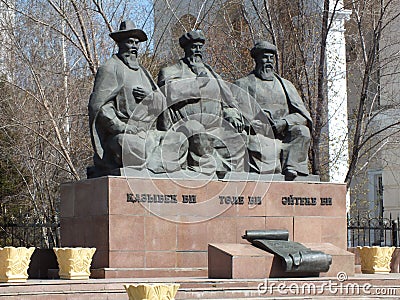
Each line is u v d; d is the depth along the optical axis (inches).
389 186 1418.6
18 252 602.5
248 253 642.8
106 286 594.2
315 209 757.9
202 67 763.4
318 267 653.9
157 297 478.0
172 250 697.0
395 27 1269.7
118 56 738.2
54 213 1124.5
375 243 1056.8
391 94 1263.5
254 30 1206.9
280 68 1146.7
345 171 1198.9
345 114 1209.4
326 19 1053.2
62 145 1094.4
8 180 1234.0
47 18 1251.2
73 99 1235.9
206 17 1326.3
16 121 1107.9
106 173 711.7
